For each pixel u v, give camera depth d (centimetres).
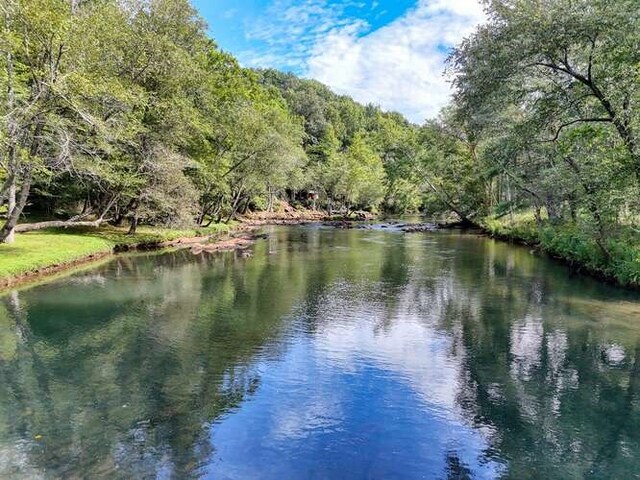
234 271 2556
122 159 3092
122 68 2870
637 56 1788
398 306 1798
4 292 1948
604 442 861
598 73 1983
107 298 1886
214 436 856
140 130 2800
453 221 6556
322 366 1195
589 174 2172
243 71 7150
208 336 1422
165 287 2116
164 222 3806
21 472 736
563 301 1872
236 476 738
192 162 3609
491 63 1997
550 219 3597
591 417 949
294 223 6781
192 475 738
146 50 2972
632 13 1739
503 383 1104
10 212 2459
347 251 3444
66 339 1388
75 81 2012
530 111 2628
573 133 2219
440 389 1069
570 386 1091
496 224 4581
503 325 1554
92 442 830
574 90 2081
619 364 1220
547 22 1823
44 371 1152
